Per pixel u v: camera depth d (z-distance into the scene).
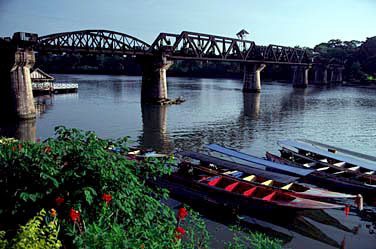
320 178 24.36
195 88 128.25
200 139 42.22
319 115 63.56
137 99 85.38
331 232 17.48
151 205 7.56
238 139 42.31
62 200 6.48
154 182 21.95
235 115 62.47
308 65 146.50
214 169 23.39
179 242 7.15
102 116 58.22
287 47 139.12
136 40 82.94
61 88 95.25
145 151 26.59
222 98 92.75
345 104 81.81
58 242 5.33
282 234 17.22
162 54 78.06
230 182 21.09
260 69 116.81
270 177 20.91
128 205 7.02
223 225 17.88
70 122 51.81
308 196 19.16
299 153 29.47
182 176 22.05
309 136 44.72
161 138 42.56
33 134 42.84
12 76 53.34
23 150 7.12
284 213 18.48
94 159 7.14
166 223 7.65
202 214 19.22
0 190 6.73
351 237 17.00
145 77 80.50
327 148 31.44
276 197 19.22
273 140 41.78
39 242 5.18
